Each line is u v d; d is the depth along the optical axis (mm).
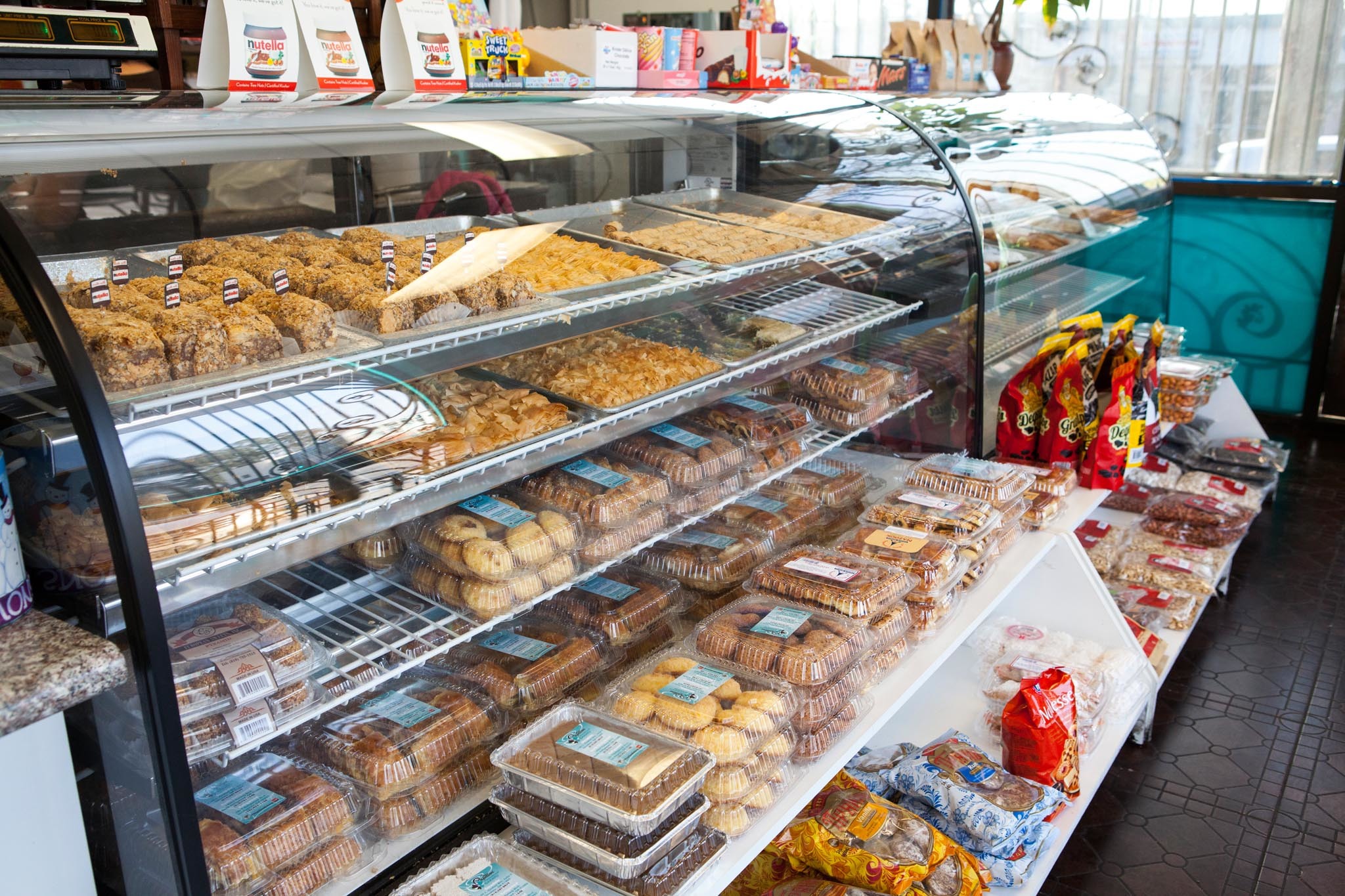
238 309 1494
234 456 1373
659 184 2477
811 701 1844
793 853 1961
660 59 2883
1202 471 4234
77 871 1217
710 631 1960
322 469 1479
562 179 2236
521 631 1936
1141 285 4074
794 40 3656
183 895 1214
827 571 2137
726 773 1657
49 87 2406
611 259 2107
